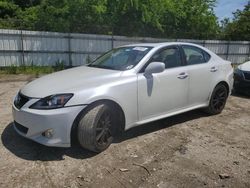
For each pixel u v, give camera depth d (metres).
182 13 21.53
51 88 3.79
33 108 3.64
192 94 5.18
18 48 14.03
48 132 3.56
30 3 24.20
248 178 3.43
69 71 4.68
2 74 12.75
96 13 17.39
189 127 5.14
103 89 3.87
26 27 18.08
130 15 18.69
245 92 7.92
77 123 3.75
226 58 21.88
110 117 4.04
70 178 3.31
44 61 14.87
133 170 3.53
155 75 4.49
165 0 18.98
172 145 4.32
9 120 5.22
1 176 3.30
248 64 8.33
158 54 4.70
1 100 6.93
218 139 4.63
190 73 5.06
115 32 19.20
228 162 3.82
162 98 4.62
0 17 21.19
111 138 4.11
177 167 3.64
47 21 17.22
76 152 3.96
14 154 3.85
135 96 4.23
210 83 5.52
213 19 23.62
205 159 3.89
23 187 3.10
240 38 25.53
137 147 4.20
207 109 5.77
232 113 6.20
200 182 3.30
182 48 5.16
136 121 4.35
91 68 4.72
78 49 15.62
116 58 4.86
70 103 3.62
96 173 3.44
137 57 4.57
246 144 4.47
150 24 19.27
